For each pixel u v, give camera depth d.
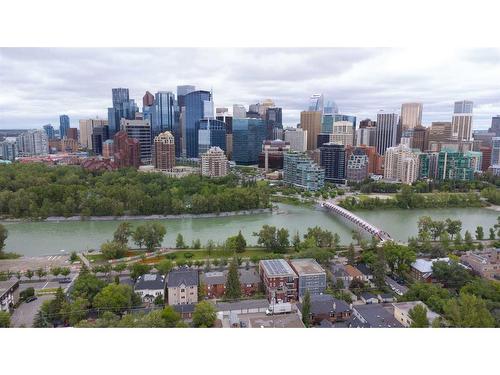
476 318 40.75
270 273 53.19
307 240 71.94
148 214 102.56
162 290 51.91
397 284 56.84
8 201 97.25
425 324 41.09
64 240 81.25
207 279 54.88
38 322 44.56
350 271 59.31
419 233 78.38
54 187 103.25
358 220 95.06
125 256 68.81
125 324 39.97
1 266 63.97
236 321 44.59
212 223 99.19
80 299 46.12
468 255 64.56
